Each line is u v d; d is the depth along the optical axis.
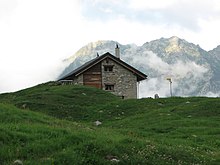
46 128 20.05
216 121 36.16
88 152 16.72
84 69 73.00
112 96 59.09
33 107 44.38
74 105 48.41
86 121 41.12
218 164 20.02
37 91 62.50
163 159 18.25
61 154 15.85
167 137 29.25
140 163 16.91
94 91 59.69
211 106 42.25
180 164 18.09
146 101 50.28
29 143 17.03
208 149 24.81
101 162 16.12
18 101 50.38
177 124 35.03
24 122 22.67
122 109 45.91
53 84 73.88
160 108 45.72
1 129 17.66
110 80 74.38
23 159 15.48
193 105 43.88
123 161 16.70
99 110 45.47
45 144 16.98
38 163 14.76
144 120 38.09
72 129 22.52
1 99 58.09
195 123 35.22
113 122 39.47
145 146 19.45
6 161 14.95
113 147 17.70
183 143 25.86
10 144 16.58
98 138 19.08
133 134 28.12
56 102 49.97
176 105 47.44
